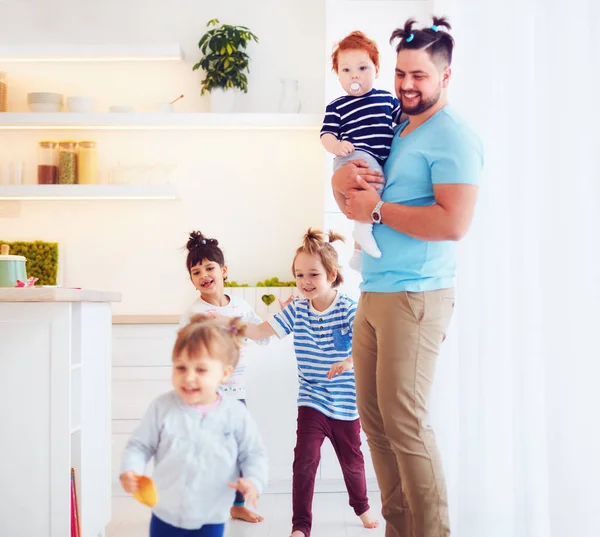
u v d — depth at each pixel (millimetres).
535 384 1928
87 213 4074
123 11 4113
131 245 4070
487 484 2273
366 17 3658
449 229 1813
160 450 1635
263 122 3850
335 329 2615
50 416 2129
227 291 3795
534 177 1964
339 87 3691
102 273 4059
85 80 4105
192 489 1609
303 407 2633
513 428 2033
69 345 2139
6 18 4102
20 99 4090
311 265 2602
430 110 1955
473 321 2410
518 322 1966
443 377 2859
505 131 2236
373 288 1982
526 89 1987
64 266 4055
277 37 4117
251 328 2707
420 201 1938
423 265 1920
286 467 3414
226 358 1653
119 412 3352
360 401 2123
